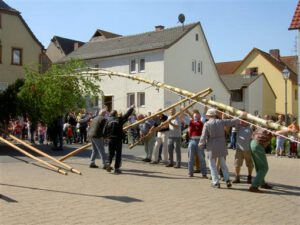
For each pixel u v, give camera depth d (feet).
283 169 46.91
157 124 50.39
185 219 23.35
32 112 61.77
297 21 69.67
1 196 28.25
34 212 24.13
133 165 47.85
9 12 110.52
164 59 115.65
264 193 31.68
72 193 30.04
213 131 33.47
